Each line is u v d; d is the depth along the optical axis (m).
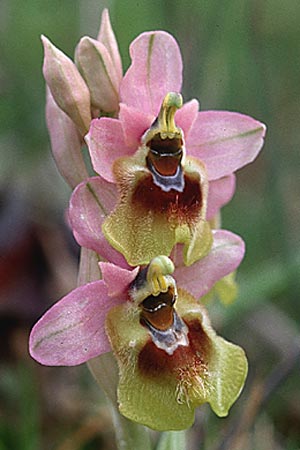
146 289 0.20
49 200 0.29
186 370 0.21
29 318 0.28
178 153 0.21
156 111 0.21
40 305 0.28
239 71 0.29
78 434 0.25
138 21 0.31
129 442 0.22
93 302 0.21
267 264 0.27
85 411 0.26
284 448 0.25
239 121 0.21
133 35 0.31
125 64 0.31
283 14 0.32
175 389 0.20
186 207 0.21
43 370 0.27
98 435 0.25
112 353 0.21
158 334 0.21
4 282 0.28
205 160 0.21
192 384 0.20
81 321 0.21
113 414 0.22
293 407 0.25
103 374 0.21
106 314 0.21
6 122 0.31
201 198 0.21
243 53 0.29
